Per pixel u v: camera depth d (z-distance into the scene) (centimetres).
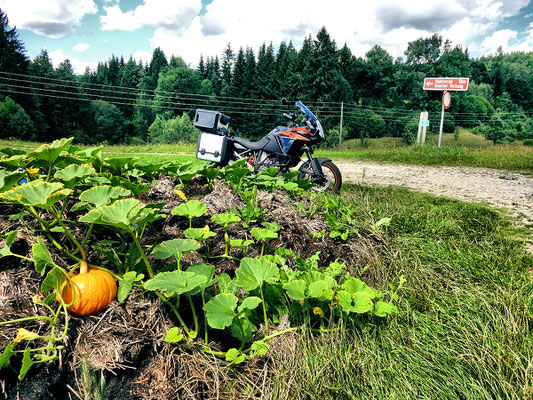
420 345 168
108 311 151
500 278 232
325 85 5344
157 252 162
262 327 176
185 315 168
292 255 205
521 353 158
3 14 4869
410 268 238
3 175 164
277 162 487
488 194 560
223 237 229
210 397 142
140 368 144
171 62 8088
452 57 8425
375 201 407
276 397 139
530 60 11744
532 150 1334
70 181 171
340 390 140
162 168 300
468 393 139
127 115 7606
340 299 167
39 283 149
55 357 129
